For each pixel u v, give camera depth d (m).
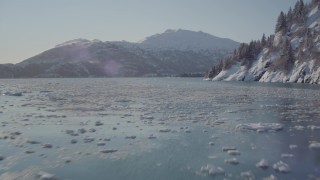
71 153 15.32
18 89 68.94
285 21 133.62
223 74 140.88
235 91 59.50
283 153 15.34
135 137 18.66
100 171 12.89
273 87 72.00
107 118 25.84
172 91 60.66
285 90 60.62
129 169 13.12
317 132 20.08
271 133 19.84
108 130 20.75
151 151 15.77
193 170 13.01
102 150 15.79
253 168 13.22
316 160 14.23
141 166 13.49
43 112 29.48
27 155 14.93
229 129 21.11
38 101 40.31
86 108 32.59
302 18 134.50
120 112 29.50
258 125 21.36
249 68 132.75
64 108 32.56
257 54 137.75
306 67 98.94
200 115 27.53
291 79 101.19
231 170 12.99
